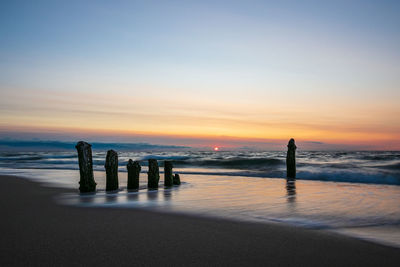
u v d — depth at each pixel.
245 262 4.07
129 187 12.75
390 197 10.56
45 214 7.21
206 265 3.96
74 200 9.52
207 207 8.29
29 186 13.67
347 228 6.04
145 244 4.82
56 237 5.18
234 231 5.69
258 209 8.02
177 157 53.62
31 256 4.23
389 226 6.25
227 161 31.64
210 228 5.90
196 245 4.79
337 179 17.70
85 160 11.59
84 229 5.75
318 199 9.95
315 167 22.56
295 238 5.24
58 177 18.58
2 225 6.06
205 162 32.34
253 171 23.23
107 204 8.72
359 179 17.30
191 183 15.52
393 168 20.47
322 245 4.85
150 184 13.27
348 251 4.57
